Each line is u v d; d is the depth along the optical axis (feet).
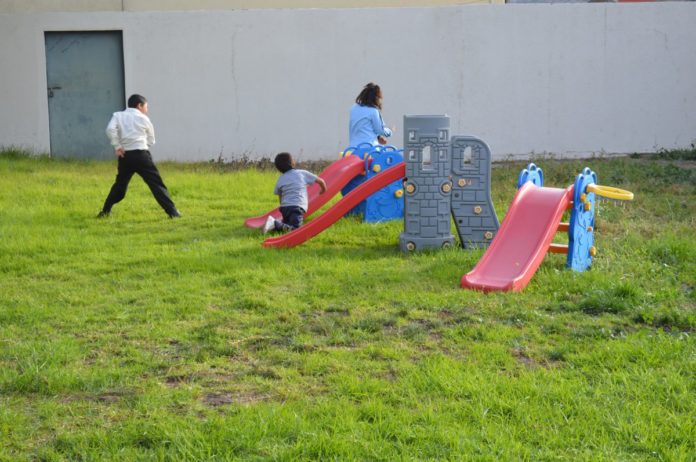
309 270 26.55
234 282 25.17
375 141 38.78
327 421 15.53
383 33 53.83
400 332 20.67
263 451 14.52
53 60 53.31
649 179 43.86
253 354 19.29
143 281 25.38
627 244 29.30
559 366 18.31
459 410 15.97
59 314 22.15
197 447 14.65
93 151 54.19
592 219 27.04
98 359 18.98
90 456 14.47
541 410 15.90
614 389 16.80
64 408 16.38
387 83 54.24
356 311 22.24
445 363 18.20
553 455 14.26
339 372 17.97
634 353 18.69
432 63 54.24
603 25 54.54
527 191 27.14
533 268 24.57
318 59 53.78
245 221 34.71
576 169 47.16
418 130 29.09
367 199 34.88
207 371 18.28
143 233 32.91
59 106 53.67
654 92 55.31
